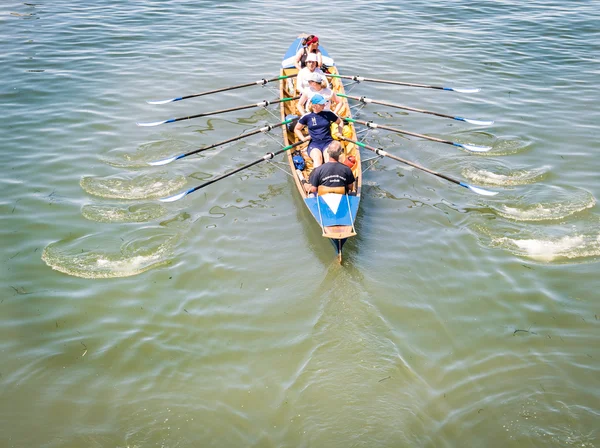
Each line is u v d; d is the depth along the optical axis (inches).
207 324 276.8
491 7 775.1
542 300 290.4
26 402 234.1
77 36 647.1
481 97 526.0
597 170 404.2
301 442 215.9
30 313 280.4
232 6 768.3
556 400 232.8
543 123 475.2
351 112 505.4
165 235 340.8
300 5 780.6
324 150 382.9
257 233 346.3
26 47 609.3
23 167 401.4
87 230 341.7
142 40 645.3
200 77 559.2
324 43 647.1
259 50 626.8
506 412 227.5
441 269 313.3
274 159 434.3
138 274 309.1
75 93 516.4
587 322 275.7
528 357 255.8
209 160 426.3
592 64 594.6
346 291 296.8
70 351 259.9
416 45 645.9
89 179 391.5
